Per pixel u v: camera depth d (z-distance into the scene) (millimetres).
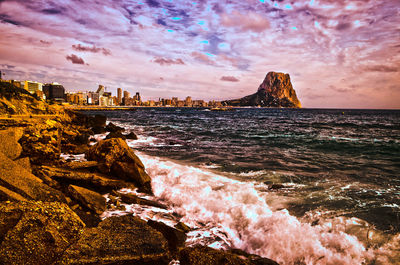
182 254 4090
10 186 5008
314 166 11492
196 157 13820
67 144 13766
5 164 5508
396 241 4641
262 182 8750
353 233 4957
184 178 8820
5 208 3334
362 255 4273
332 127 39438
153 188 8156
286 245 4637
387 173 10180
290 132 30125
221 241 4906
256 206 6156
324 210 6129
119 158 8742
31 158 7727
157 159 12969
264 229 5145
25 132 8141
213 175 9469
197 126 39531
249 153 15219
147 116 77938
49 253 3209
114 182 7867
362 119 70375
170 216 6031
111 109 164000
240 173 10039
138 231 4273
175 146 18266
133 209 6344
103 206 6090
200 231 5301
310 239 4703
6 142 6973
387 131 32531
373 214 5855
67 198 5918
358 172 10320
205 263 3783
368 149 16984
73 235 3672
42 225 3359
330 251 4414
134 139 21594
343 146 18359
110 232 4090
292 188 7992
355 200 6828
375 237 4793
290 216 5453
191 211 6297
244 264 3824
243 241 4953
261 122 53375
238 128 36250
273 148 17438
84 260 3348
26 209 3428
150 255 3758
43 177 6918
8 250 2932
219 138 23641
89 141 18828
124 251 3686
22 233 3131
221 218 5820
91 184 7680
